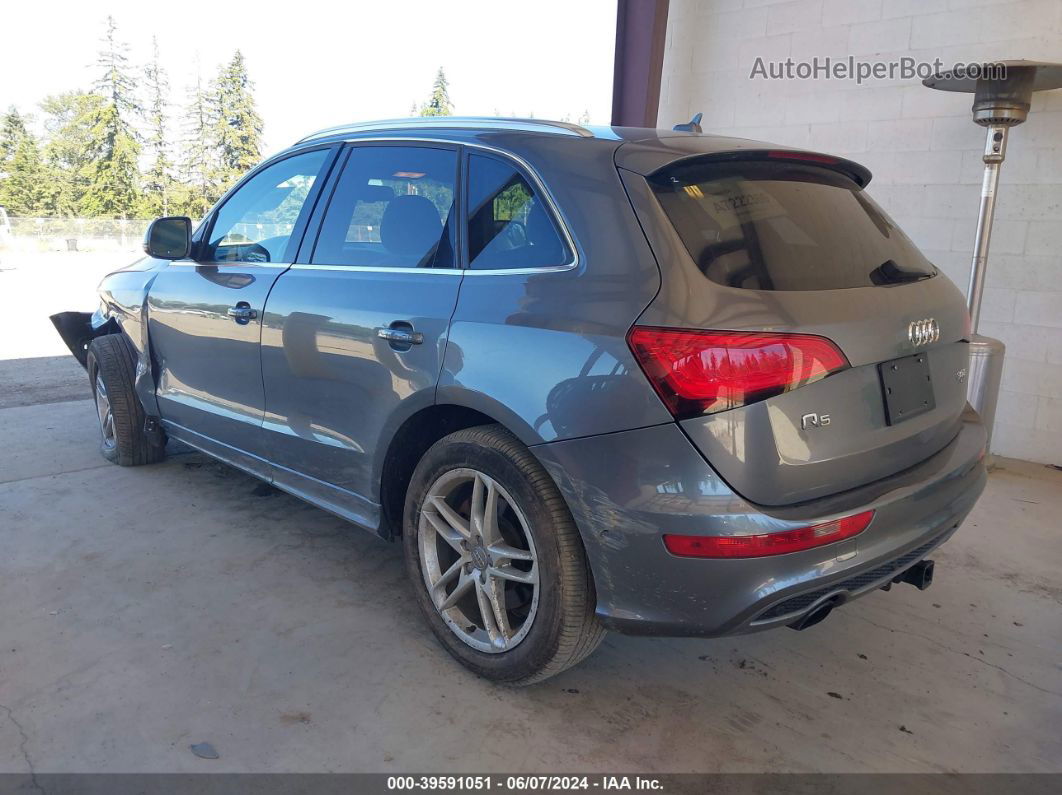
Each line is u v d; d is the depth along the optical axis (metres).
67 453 4.70
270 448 3.25
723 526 1.92
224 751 2.18
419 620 2.90
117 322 4.36
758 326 1.93
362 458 2.79
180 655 2.63
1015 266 5.04
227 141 60.91
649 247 2.07
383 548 3.49
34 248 37.66
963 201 5.20
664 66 6.61
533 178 2.37
